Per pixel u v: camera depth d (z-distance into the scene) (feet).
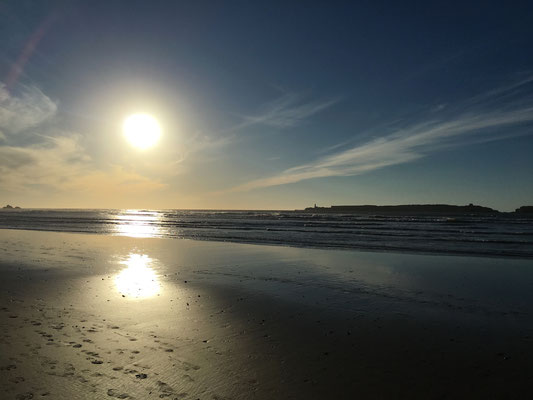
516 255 59.26
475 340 20.90
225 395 14.23
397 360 18.06
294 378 15.90
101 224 172.86
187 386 14.89
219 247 71.61
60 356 17.58
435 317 25.46
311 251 64.85
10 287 33.86
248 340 20.67
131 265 48.47
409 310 27.22
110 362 17.04
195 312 26.32
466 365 17.44
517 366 17.22
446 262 51.44
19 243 77.30
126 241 84.17
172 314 25.72
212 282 37.42
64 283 36.04
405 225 155.12
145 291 33.01
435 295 32.04
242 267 47.32
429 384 15.47
